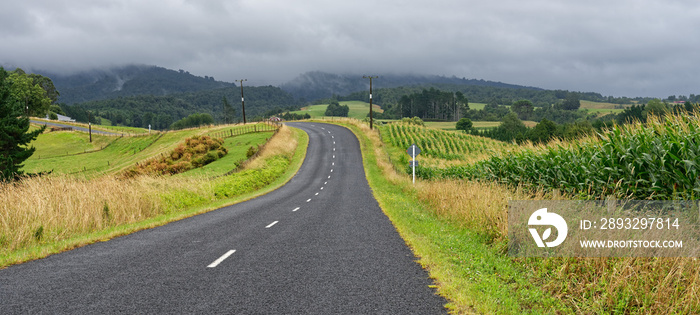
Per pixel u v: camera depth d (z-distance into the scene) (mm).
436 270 5781
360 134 76625
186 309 4211
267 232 9719
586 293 4535
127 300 4496
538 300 4531
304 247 7746
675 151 6777
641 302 4152
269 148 54594
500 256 6535
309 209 15438
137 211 13242
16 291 4828
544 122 92312
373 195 22625
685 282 4246
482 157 18031
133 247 7766
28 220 9234
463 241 7820
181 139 73625
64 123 114500
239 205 17516
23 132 29266
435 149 67000
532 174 11773
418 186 21734
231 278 5457
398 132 79062
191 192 19109
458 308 4262
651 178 6980
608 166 8008
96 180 15266
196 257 6816
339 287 5047
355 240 8555
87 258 6746
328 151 60812
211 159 50688
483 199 9969
